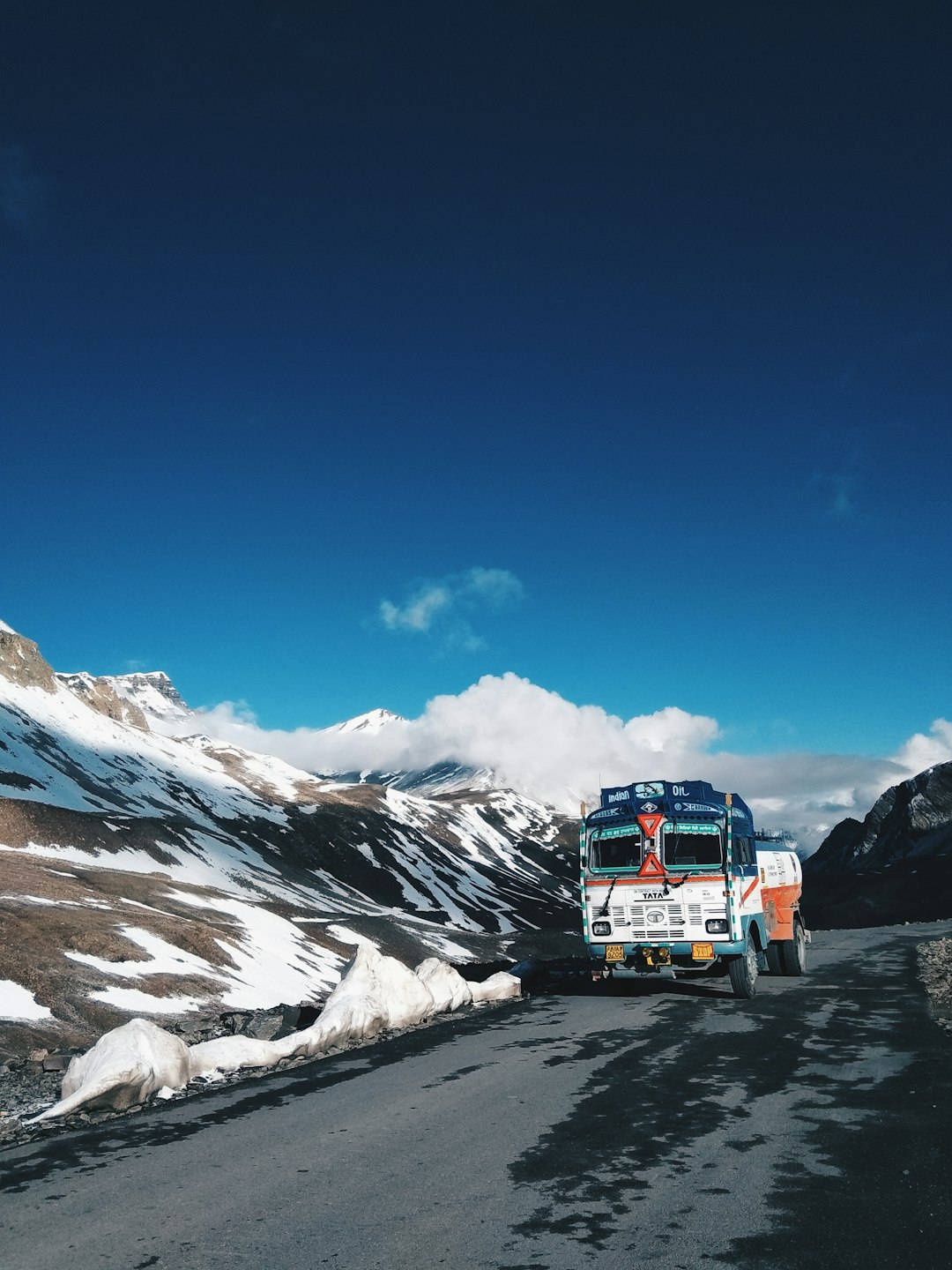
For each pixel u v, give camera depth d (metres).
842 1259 4.99
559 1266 4.96
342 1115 8.56
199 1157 7.28
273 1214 5.89
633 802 17.31
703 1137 7.39
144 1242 5.48
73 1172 7.00
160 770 191.00
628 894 17.03
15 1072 14.66
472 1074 10.31
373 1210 5.90
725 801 17.03
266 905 93.31
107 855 95.19
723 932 16.33
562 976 21.38
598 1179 6.40
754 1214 5.64
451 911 183.62
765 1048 11.37
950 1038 11.77
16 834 88.31
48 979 32.06
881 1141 7.15
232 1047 11.33
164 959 42.41
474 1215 5.75
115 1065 9.30
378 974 14.93
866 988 17.55
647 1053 11.24
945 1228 5.39
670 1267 4.91
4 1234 5.70
